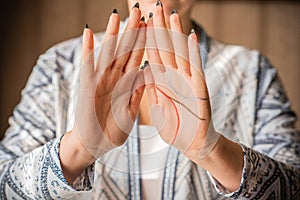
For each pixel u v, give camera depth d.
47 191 0.65
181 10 0.69
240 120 0.85
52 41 1.89
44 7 1.89
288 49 1.91
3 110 1.88
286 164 0.74
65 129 0.81
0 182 0.71
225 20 1.91
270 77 0.89
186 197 0.78
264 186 0.68
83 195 0.78
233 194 0.66
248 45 1.91
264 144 0.82
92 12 1.89
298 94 1.92
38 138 0.80
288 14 1.91
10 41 1.88
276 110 0.85
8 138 0.82
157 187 0.78
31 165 0.67
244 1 1.91
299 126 1.89
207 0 1.90
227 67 0.88
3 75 1.88
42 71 0.87
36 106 0.84
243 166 0.66
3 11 1.88
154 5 0.63
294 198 0.73
